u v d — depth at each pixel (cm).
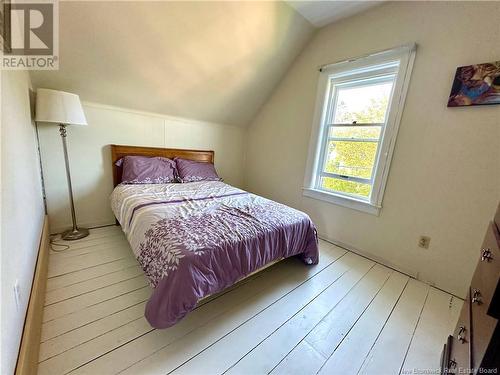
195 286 117
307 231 199
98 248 209
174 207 184
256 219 174
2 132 84
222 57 240
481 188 165
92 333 121
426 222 193
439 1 174
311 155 279
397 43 198
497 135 156
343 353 123
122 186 239
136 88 240
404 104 197
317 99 264
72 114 192
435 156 184
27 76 174
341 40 237
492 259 80
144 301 148
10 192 88
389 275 203
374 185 223
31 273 121
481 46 158
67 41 180
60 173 226
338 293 174
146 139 281
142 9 178
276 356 118
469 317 91
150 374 104
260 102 331
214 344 122
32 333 98
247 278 186
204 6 190
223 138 357
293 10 221
